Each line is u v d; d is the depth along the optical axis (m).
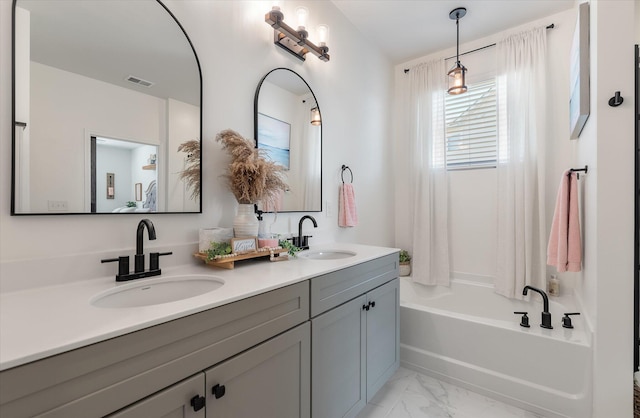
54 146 1.00
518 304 2.46
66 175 1.02
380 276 1.74
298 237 1.86
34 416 0.54
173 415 0.74
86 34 1.08
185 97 1.35
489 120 2.75
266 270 1.27
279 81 1.84
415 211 2.99
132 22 1.20
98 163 1.09
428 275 2.88
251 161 1.41
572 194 1.79
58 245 1.01
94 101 1.09
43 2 0.99
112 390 0.63
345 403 1.41
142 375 0.68
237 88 1.58
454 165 2.93
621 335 1.42
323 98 2.21
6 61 0.92
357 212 2.63
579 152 2.08
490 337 1.90
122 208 1.16
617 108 1.44
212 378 0.83
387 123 3.09
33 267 0.94
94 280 1.06
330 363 1.31
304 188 2.04
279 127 1.83
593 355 1.53
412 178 3.07
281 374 1.07
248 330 0.94
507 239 2.50
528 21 2.49
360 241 2.66
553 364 1.70
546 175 2.41
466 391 1.94
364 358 1.57
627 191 1.42
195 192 1.38
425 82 3.01
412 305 2.31
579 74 1.68
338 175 2.37
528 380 1.77
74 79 1.05
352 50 2.54
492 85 2.74
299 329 1.14
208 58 1.45
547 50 2.43
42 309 0.77
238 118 1.59
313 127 2.11
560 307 2.14
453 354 2.04
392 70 3.21
